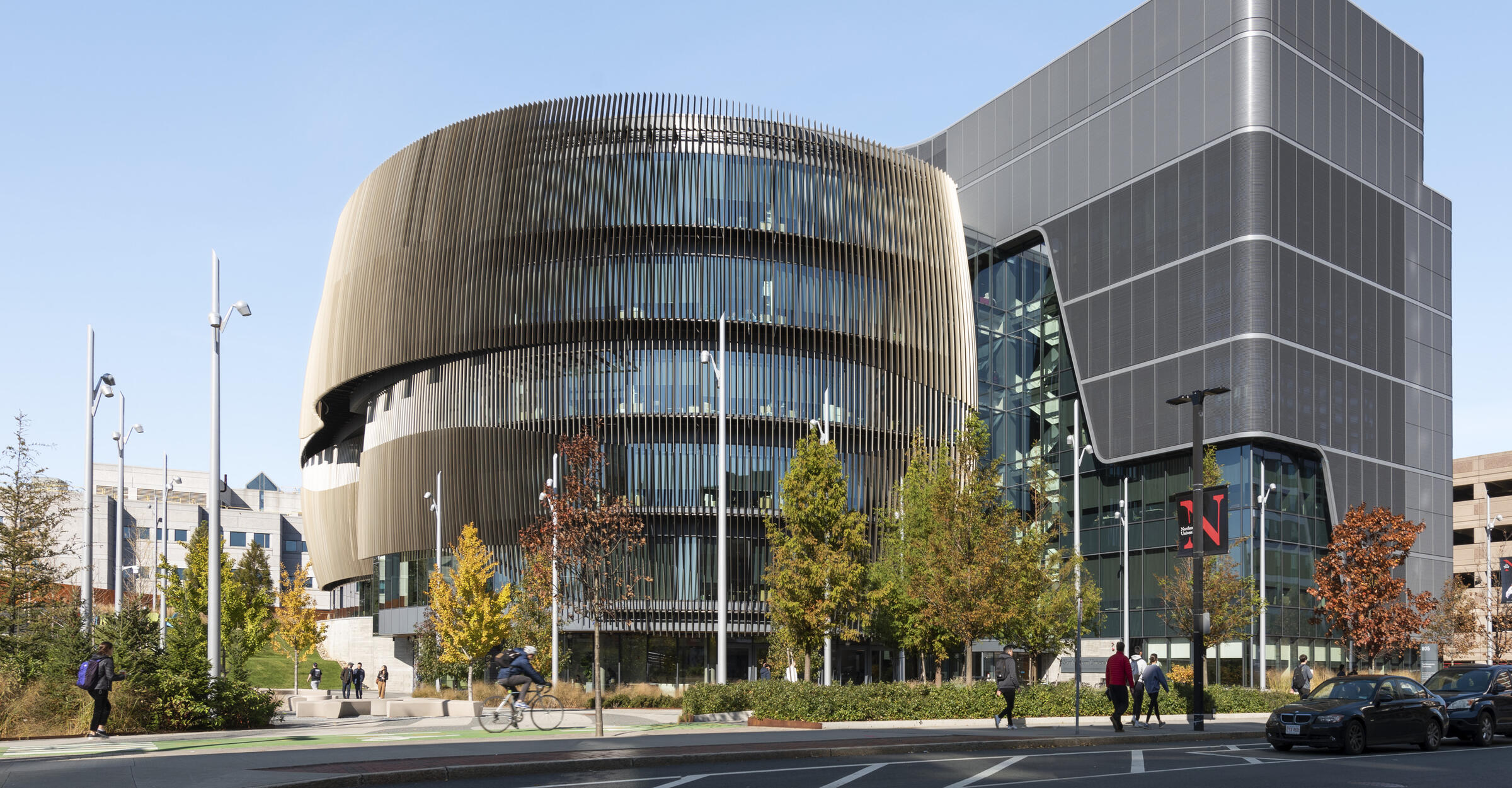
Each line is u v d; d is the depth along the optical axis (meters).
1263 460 51.84
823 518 32.84
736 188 51.72
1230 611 44.75
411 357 54.53
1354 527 44.84
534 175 52.50
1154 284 55.34
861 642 52.88
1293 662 51.62
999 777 15.52
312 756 16.16
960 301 56.16
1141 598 55.34
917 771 16.11
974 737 21.22
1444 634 50.91
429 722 30.05
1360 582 43.94
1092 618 39.59
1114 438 56.47
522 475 50.78
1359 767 17.42
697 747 17.95
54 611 34.03
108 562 93.50
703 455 49.72
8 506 35.28
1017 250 64.56
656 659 49.56
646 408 49.94
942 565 32.59
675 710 40.41
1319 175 54.19
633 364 50.28
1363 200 56.41
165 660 24.25
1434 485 57.97
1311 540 53.41
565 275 51.25
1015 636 37.69
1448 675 23.94
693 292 50.59
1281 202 52.22
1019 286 64.12
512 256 52.28
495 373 52.25
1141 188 56.59
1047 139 62.47
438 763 15.20
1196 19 54.94
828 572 32.06
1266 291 51.12
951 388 54.81
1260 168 51.78
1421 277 59.28
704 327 50.59
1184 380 53.34
